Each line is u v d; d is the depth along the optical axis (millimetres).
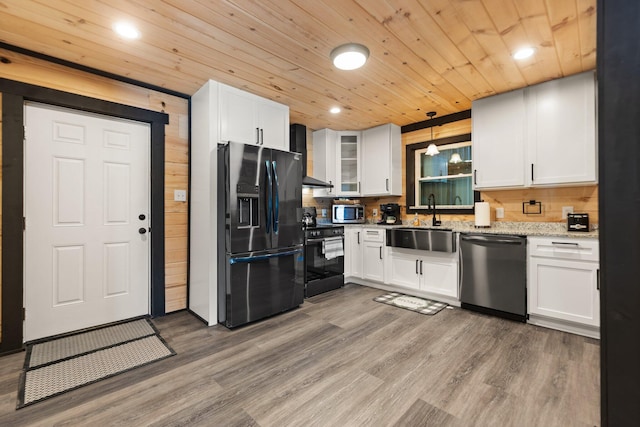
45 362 2055
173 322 2795
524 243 2684
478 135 3227
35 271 2365
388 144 4160
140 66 2502
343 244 4082
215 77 2709
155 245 2914
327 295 3641
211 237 2756
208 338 2445
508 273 2775
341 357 2119
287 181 3045
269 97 3182
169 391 1740
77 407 1605
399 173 4277
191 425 1472
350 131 4488
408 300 3420
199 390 1748
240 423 1483
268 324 2736
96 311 2656
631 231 521
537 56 2361
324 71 2598
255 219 2803
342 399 1660
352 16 1862
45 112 2404
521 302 2707
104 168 2689
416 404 1613
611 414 542
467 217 3688
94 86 2568
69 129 2514
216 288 2777
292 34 2053
